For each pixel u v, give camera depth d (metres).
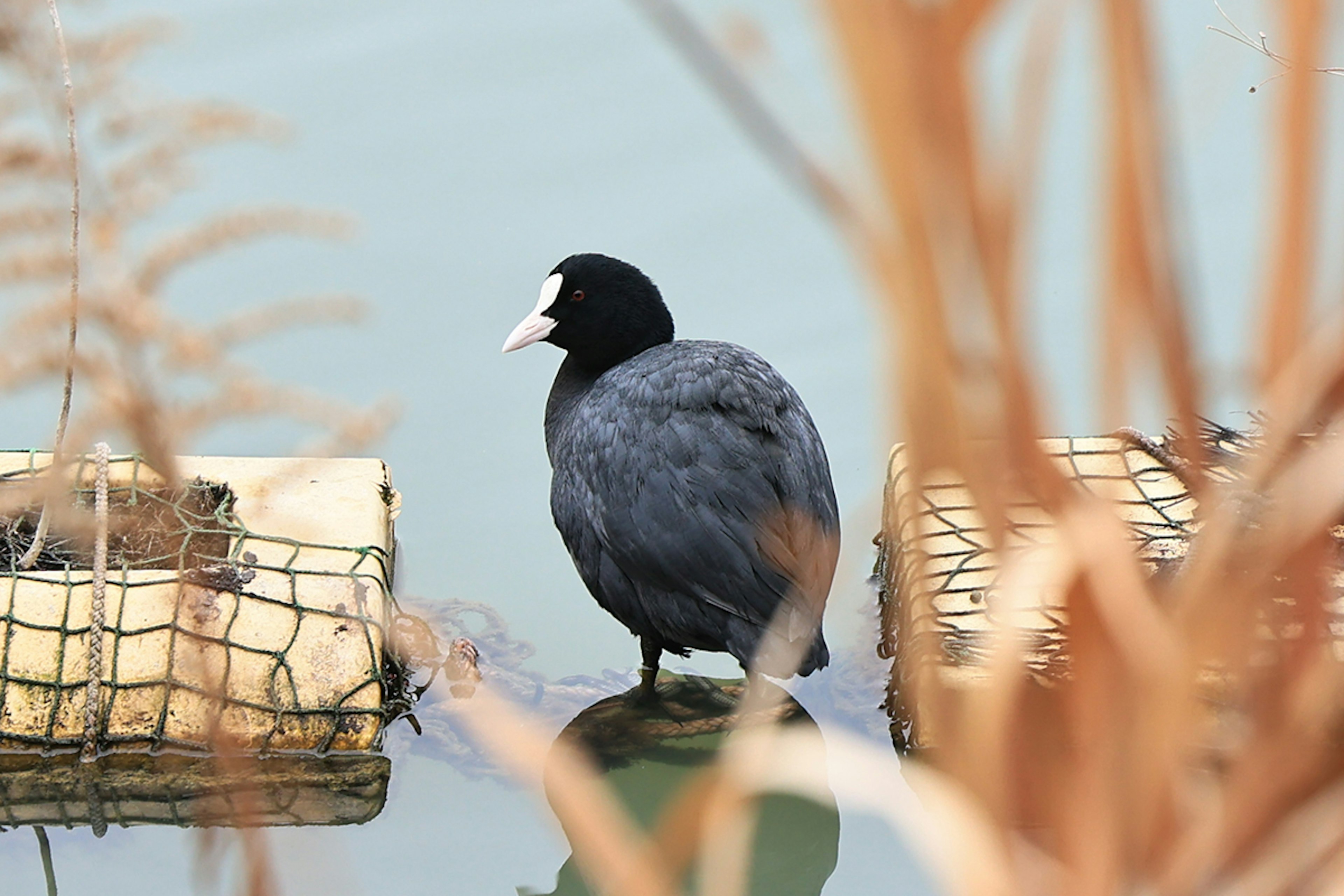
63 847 10.47
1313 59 1.21
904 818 1.58
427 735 11.77
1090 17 1.17
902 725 11.48
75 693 11.20
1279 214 1.24
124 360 3.36
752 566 11.39
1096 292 1.23
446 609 13.62
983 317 1.17
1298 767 1.40
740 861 1.68
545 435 14.86
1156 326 1.22
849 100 1.12
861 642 12.59
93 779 10.98
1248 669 1.41
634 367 12.50
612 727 12.18
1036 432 1.24
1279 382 1.26
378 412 6.61
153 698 11.23
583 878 10.36
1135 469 12.27
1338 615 1.58
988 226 1.14
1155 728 1.37
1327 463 1.29
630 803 11.35
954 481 1.38
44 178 7.43
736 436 11.69
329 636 11.67
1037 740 1.45
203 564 12.20
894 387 1.21
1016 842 1.45
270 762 11.20
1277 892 1.40
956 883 1.46
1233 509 1.37
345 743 11.31
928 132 1.11
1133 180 1.20
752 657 11.38
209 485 13.16
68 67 7.47
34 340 7.46
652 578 11.73
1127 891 1.41
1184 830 1.40
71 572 11.88
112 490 12.92
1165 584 1.50
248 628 11.63
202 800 10.85
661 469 11.63
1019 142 1.15
